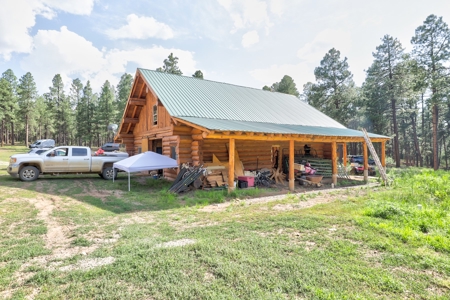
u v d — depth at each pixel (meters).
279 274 3.06
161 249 3.83
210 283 2.86
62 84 53.91
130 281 2.93
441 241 4.06
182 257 3.53
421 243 4.07
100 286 2.82
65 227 5.28
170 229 5.07
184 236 4.54
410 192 8.80
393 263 3.38
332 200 8.31
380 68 29.00
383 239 4.27
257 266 3.26
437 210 6.06
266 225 5.20
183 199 8.79
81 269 3.25
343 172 16.80
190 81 16.05
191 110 12.14
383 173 12.69
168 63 36.62
